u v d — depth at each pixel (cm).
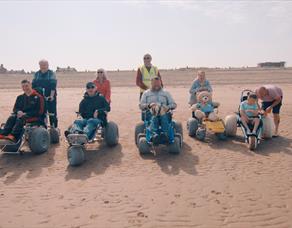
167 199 608
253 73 4778
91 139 828
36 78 999
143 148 847
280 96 980
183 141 972
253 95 942
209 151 884
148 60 1046
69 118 1364
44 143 892
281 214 552
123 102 1928
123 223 529
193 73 5028
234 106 1666
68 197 627
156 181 691
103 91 1024
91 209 577
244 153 867
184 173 734
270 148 909
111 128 917
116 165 792
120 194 632
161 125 831
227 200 602
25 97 898
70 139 784
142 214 555
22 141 847
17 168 790
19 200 623
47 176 736
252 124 953
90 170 764
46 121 934
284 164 787
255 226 516
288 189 648
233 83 3291
